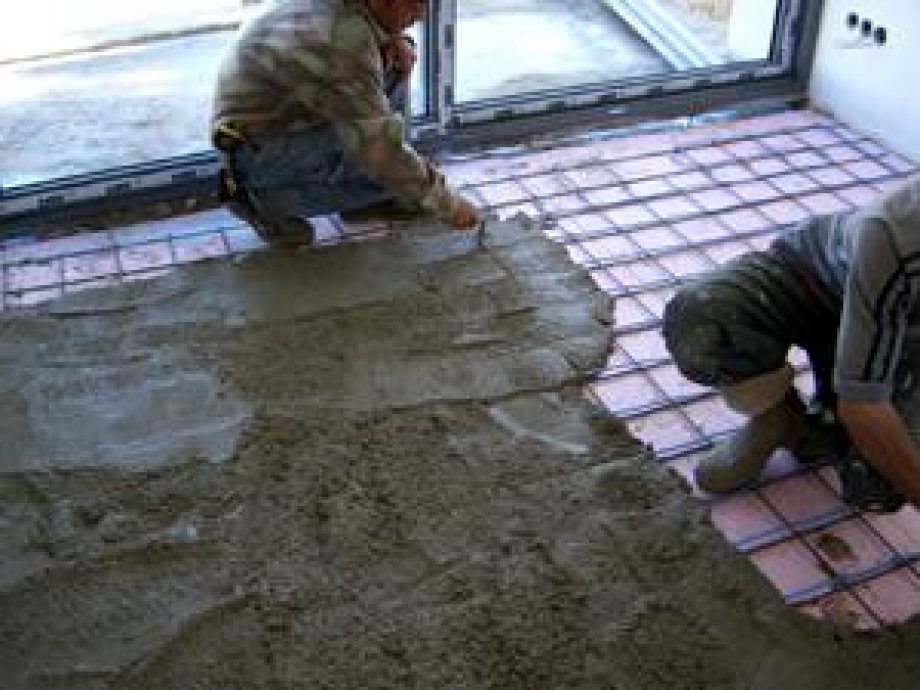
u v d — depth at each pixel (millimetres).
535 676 1577
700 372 1763
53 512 1843
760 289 1745
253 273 2479
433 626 1649
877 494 1722
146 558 1757
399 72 2604
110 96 3336
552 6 4172
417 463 1949
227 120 2359
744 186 2926
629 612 1677
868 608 1727
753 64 3322
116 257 2594
